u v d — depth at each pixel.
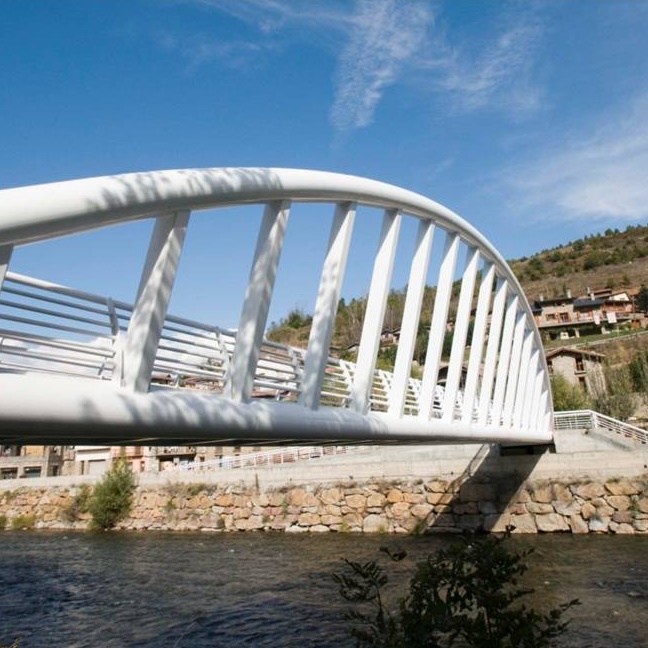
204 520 31.88
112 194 4.88
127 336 5.72
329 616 14.11
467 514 25.19
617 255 143.00
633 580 15.30
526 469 24.61
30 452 57.56
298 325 116.44
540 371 23.98
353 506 27.78
